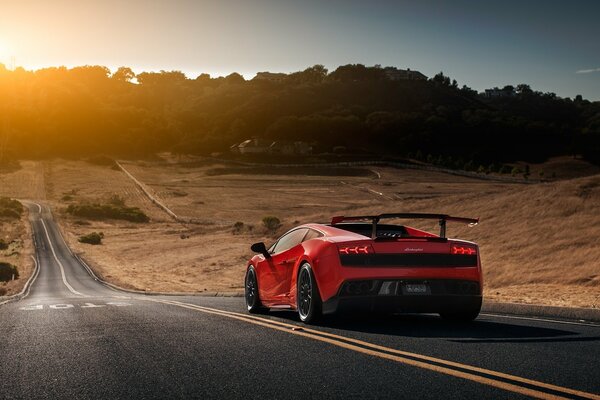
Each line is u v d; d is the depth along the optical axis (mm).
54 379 4395
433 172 194375
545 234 49719
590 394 3689
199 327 6938
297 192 153875
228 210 131625
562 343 5586
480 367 4504
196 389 4016
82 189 166250
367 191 154125
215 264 68750
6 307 12797
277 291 8367
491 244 50156
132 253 87938
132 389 4051
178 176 189500
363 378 4211
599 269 36688
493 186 163250
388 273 6746
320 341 5758
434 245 6941
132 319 8047
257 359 4969
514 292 18453
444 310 7031
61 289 52219
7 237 109250
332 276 6793
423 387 3920
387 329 6664
